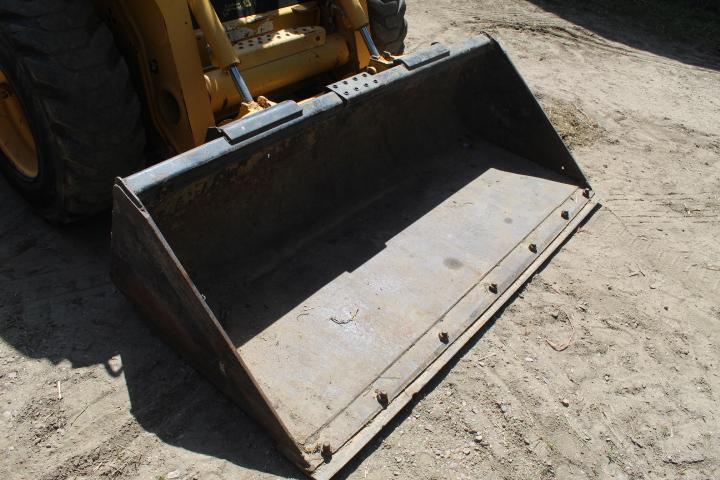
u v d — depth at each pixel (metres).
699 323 3.42
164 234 2.71
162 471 2.40
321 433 2.45
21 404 2.62
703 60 7.57
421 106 3.97
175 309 2.53
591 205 4.10
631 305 3.49
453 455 2.59
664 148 5.31
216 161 2.54
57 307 3.10
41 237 3.59
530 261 3.52
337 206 3.56
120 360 2.85
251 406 2.47
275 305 2.99
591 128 5.51
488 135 4.45
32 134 3.21
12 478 2.34
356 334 2.89
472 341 3.13
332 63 3.85
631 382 3.02
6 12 2.87
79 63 2.91
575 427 2.77
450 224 3.67
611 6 9.05
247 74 3.36
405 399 2.66
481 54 4.00
